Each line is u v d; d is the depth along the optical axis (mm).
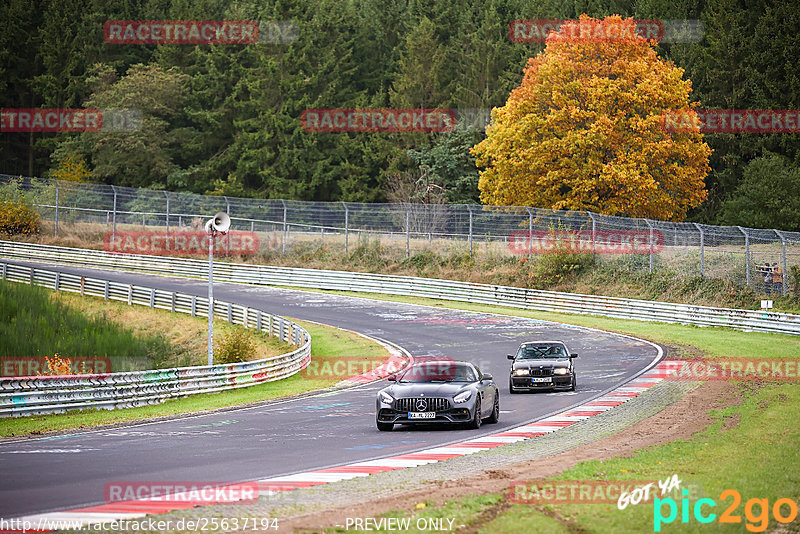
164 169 160125
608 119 98625
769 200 109812
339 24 178750
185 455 25906
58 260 115375
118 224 120562
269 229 118812
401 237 106625
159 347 67250
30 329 66625
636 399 38406
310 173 162375
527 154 101938
